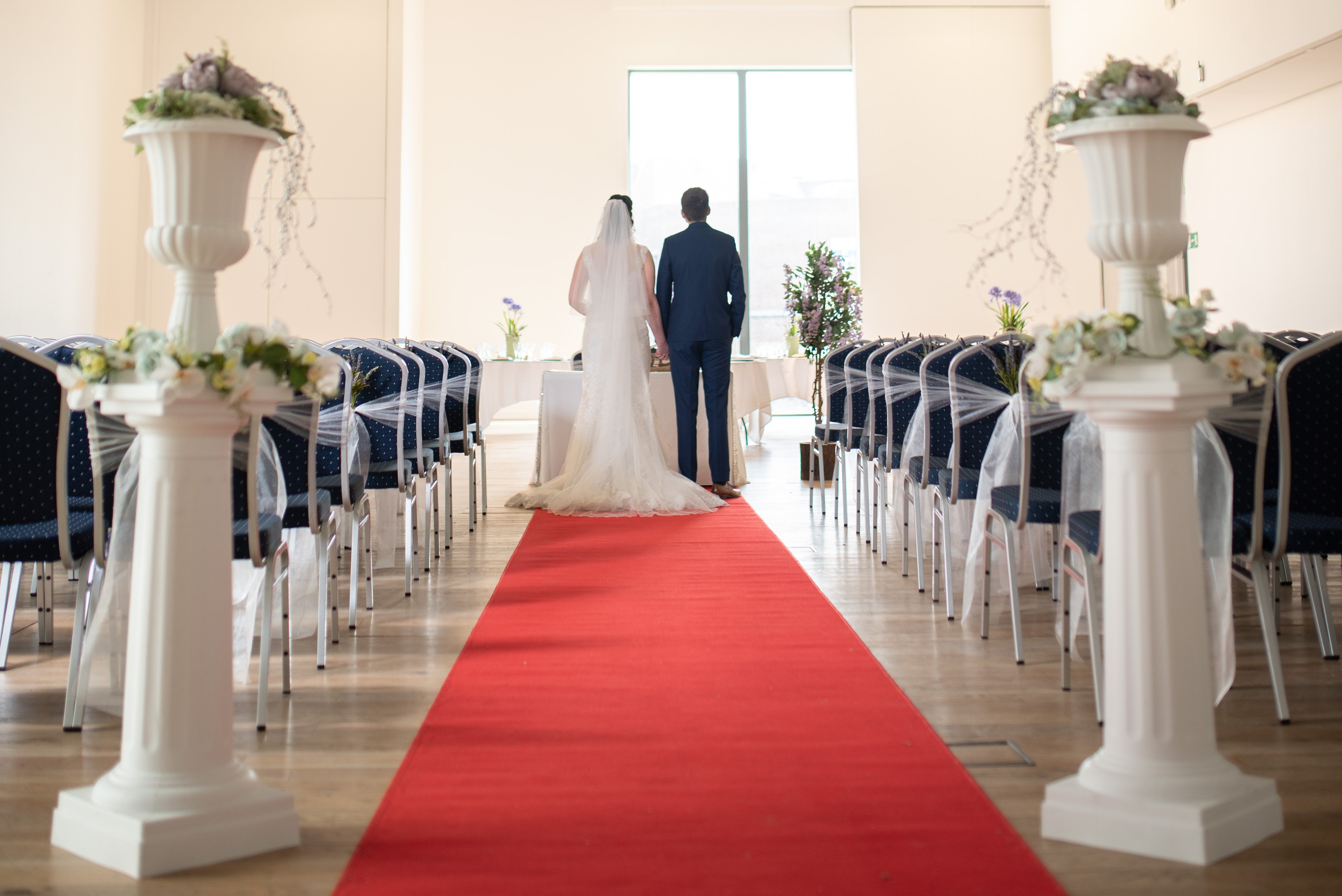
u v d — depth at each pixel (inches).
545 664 104.1
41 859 63.2
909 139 424.5
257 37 380.5
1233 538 87.0
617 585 141.6
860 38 423.8
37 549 85.8
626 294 209.8
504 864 60.8
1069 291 422.9
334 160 381.1
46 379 83.1
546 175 424.5
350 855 63.0
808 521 197.5
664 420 242.1
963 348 130.3
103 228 344.5
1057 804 64.6
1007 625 119.1
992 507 109.5
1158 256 66.2
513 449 357.4
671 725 85.3
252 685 98.7
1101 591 92.9
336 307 381.1
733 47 427.5
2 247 287.3
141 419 64.9
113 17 350.6
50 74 309.4
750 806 68.8
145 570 65.7
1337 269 312.0
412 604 131.6
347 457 115.3
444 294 423.5
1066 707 89.8
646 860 61.2
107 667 88.6
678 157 436.8
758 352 414.0
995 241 422.9
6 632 105.8
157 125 63.6
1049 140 72.8
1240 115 344.2
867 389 178.1
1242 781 65.0
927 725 84.9
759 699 92.0
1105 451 68.2
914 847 62.7
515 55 422.6
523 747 80.4
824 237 439.5
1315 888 57.6
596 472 208.7
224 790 64.2
